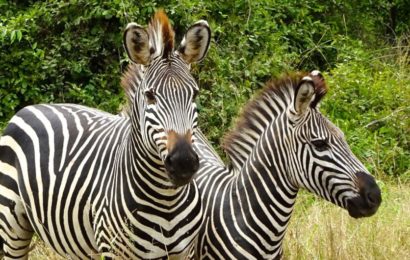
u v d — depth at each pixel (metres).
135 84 9.10
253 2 18.89
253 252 9.84
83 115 10.20
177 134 8.18
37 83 16.77
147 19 16.75
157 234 8.88
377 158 16.70
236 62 17.08
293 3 20.92
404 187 15.76
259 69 17.25
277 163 9.85
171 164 8.10
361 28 23.86
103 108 16.38
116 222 8.95
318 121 9.63
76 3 16.89
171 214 8.88
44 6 17.14
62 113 10.29
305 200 14.52
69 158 9.66
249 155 10.22
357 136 16.88
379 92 18.69
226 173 10.39
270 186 9.86
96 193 9.25
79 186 9.43
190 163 8.10
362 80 18.77
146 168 8.66
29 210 10.04
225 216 9.95
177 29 17.11
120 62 16.12
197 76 16.58
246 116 10.47
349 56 20.53
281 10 20.53
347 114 17.97
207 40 8.77
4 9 17.98
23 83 16.50
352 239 12.11
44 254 11.77
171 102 8.28
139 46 8.61
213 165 10.64
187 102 8.35
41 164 9.88
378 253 11.85
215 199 10.10
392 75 20.47
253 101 10.44
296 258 11.59
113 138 9.49
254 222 9.84
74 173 9.52
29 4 18.25
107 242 9.07
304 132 9.63
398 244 12.25
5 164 10.37
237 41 17.91
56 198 9.59
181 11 16.86
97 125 9.89
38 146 10.02
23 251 10.61
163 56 8.53
